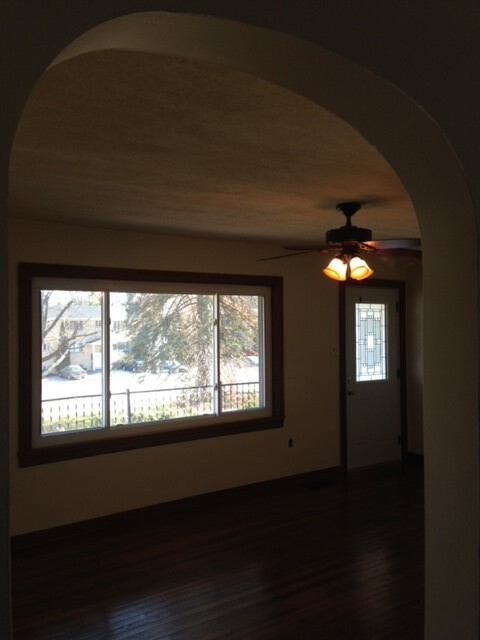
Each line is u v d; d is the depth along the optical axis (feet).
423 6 4.71
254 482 17.81
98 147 7.93
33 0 3.00
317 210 12.37
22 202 11.50
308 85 4.68
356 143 7.80
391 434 21.48
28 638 9.80
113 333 15.35
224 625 10.16
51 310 14.32
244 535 14.42
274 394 18.38
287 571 12.32
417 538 14.17
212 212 12.59
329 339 19.76
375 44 4.39
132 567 12.55
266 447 18.11
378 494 17.78
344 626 10.08
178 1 3.47
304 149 8.05
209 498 16.81
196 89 6.01
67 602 11.02
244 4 3.71
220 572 12.28
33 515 13.80
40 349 14.03
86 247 14.64
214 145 7.88
